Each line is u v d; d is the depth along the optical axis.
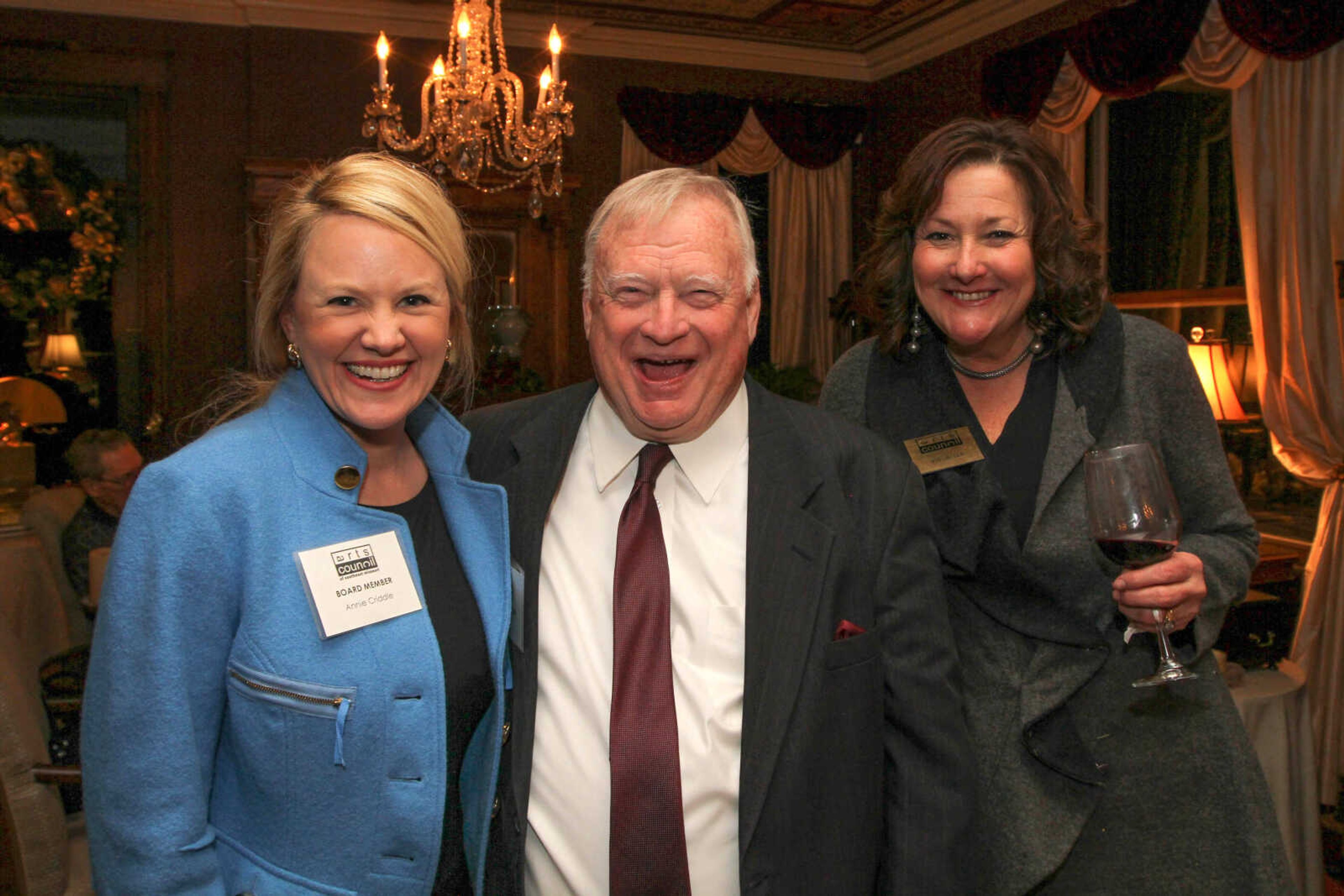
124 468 3.44
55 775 1.98
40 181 5.54
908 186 1.48
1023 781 1.47
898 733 1.28
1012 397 1.57
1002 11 6.17
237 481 1.10
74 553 3.44
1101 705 1.50
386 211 1.11
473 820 1.24
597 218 1.28
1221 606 1.46
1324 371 4.18
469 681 1.21
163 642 1.04
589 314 1.30
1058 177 1.45
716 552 1.27
